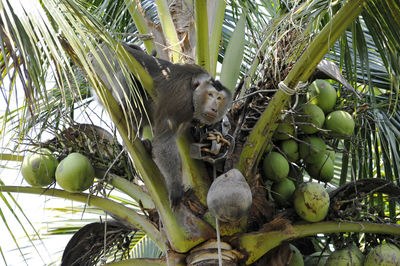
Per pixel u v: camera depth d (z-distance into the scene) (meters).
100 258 5.61
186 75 5.31
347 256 4.71
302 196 4.61
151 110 5.30
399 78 4.73
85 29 3.82
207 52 5.33
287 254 4.66
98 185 5.00
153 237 4.70
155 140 5.05
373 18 4.62
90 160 5.12
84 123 5.25
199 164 4.56
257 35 5.46
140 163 4.42
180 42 5.68
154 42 5.78
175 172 4.62
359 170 5.68
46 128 5.04
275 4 6.18
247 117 4.88
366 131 5.65
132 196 4.99
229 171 4.17
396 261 4.49
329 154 5.01
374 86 5.98
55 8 3.56
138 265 4.50
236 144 4.73
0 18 3.45
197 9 4.96
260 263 4.63
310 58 4.37
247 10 5.55
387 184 4.86
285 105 4.99
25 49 3.47
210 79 5.29
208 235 4.34
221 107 5.15
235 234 4.41
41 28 3.40
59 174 4.74
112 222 5.27
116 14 6.23
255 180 4.64
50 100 5.33
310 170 5.15
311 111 4.90
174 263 4.39
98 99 5.68
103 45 5.51
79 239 5.35
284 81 4.46
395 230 4.71
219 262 3.93
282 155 4.98
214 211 4.04
